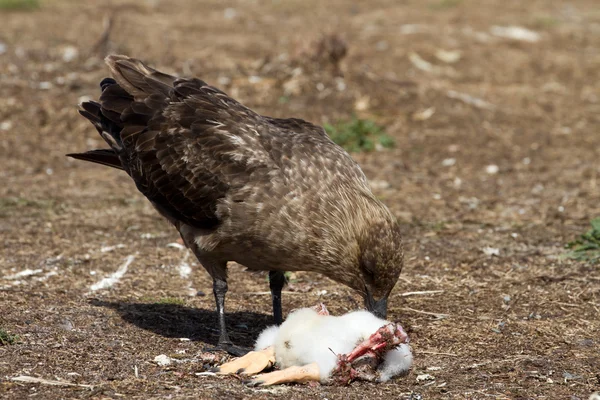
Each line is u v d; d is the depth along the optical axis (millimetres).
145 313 15609
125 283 17266
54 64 32094
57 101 28859
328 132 27609
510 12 48969
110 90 15484
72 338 14023
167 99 15016
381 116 29703
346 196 13320
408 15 47344
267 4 49844
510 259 18719
